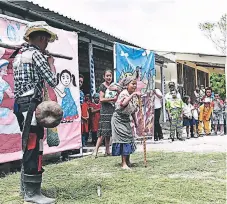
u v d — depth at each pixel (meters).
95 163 7.20
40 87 4.34
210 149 9.28
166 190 4.85
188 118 12.52
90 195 4.66
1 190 5.09
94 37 10.94
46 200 4.32
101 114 8.07
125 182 5.36
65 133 7.94
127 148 6.49
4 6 7.71
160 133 12.05
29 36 4.42
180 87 20.89
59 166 6.95
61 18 9.20
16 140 6.60
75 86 8.30
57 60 7.71
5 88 6.37
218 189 4.89
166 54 19.30
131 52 10.60
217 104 14.04
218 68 25.86
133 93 6.48
